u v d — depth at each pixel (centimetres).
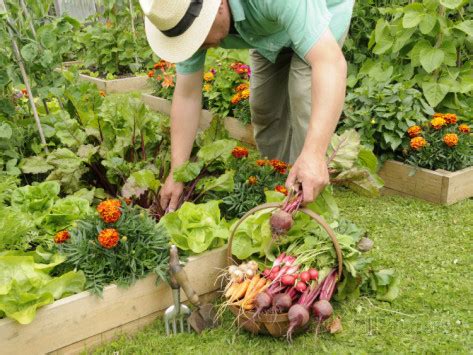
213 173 291
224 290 222
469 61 425
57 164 281
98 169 298
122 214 221
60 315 198
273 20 228
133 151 306
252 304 206
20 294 189
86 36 746
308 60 213
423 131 355
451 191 324
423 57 390
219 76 487
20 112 358
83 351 206
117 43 745
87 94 338
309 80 279
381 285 235
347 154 258
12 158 305
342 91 210
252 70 317
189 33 205
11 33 297
